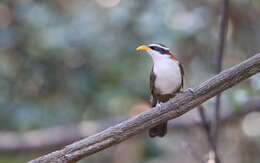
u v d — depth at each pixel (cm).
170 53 1029
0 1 1463
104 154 1509
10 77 1458
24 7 1444
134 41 1392
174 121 1493
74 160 762
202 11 1426
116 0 1433
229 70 786
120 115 1427
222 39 936
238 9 1415
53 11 1434
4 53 1460
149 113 780
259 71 783
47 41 1384
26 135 1478
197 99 787
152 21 1384
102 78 1425
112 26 1406
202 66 1441
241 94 1241
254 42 1438
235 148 1530
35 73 1455
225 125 1484
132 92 1392
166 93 1029
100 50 1398
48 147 1473
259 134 1487
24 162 1530
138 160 1438
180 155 1560
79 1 1463
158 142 1454
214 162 884
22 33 1443
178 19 1415
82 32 1400
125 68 1389
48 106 1445
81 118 1461
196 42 1422
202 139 1509
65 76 1444
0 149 1462
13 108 1438
